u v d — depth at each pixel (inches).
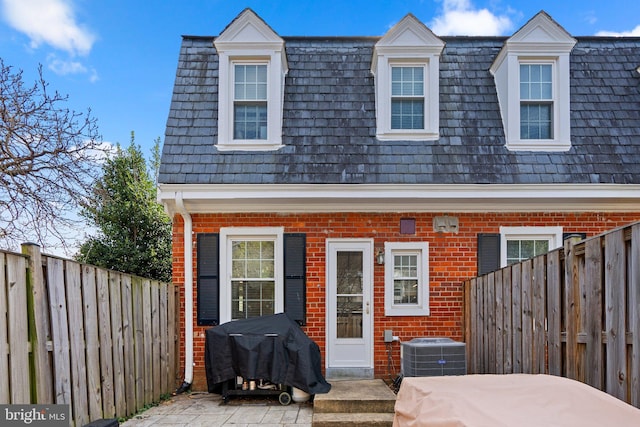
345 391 225.8
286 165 269.0
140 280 214.5
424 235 273.6
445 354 220.7
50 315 142.9
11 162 284.8
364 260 273.3
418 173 265.4
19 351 127.6
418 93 289.1
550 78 286.0
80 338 159.3
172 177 261.4
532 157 271.9
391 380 264.5
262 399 236.4
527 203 271.0
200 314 268.4
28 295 133.6
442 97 293.0
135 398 205.9
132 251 441.4
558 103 279.9
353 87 298.5
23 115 278.7
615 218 273.0
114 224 452.4
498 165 268.8
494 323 210.7
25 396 129.4
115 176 450.6
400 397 126.1
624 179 262.4
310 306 270.4
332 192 261.6
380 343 269.6
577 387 98.4
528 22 281.0
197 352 267.6
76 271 159.2
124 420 191.6
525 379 112.8
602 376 116.6
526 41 279.9
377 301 270.8
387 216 274.7
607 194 260.2
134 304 207.2
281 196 261.0
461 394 106.1
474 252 272.7
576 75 298.5
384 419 196.9
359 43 319.3
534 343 163.3
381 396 215.2
